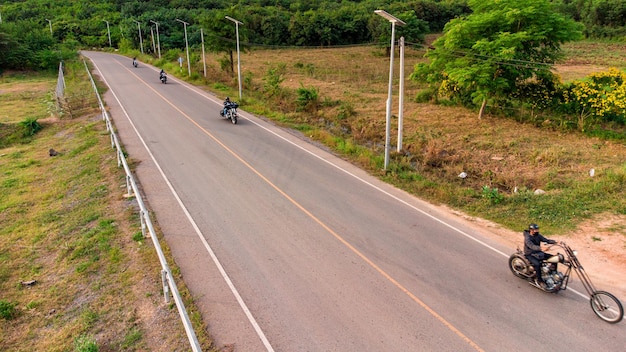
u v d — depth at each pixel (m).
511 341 8.12
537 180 17.42
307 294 9.55
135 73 48.53
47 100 36.50
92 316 8.98
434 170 19.09
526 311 9.03
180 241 11.80
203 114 28.16
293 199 14.82
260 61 61.09
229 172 17.33
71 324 8.91
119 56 70.12
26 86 46.25
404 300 9.36
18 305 9.84
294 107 31.81
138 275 10.28
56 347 8.28
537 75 25.09
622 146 21.22
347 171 17.98
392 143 23.08
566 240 12.29
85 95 33.34
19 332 8.96
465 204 14.74
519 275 10.21
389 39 66.94
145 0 104.00
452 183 17.31
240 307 9.11
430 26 92.38
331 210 14.00
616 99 22.36
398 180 16.88
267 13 87.00
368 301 9.31
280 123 26.53
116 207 14.06
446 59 27.03
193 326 8.48
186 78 43.81
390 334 8.31
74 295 9.92
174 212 13.59
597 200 14.72
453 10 93.31
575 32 24.02
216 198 14.73
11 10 92.62
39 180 18.48
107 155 19.44
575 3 87.00
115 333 8.48
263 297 9.45
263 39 83.25
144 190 15.35
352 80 44.06
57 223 13.81
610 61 52.03
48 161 20.91
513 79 25.22
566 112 24.77
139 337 8.30
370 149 21.52
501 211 14.18
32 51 58.97
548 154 19.88
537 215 13.83
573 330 8.45
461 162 20.00
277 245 11.66
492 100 28.12
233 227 12.66
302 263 10.78
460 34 25.09
